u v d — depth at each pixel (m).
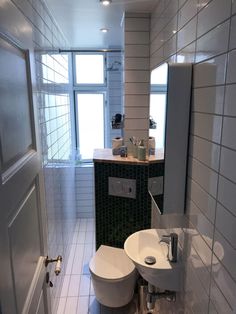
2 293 0.67
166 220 1.62
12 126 0.81
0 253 0.67
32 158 1.02
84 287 2.46
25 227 0.93
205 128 1.00
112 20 2.29
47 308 1.26
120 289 2.00
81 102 3.75
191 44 1.12
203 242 1.05
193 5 1.09
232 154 0.79
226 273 0.85
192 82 1.13
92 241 3.22
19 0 1.24
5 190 0.72
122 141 2.33
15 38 0.84
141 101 2.25
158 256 1.59
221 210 0.87
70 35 2.80
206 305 1.03
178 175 1.24
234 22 0.76
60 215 2.49
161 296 1.55
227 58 0.81
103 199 2.29
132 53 2.17
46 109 1.92
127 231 2.33
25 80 0.98
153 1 1.81
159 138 1.52
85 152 3.88
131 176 2.18
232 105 0.78
